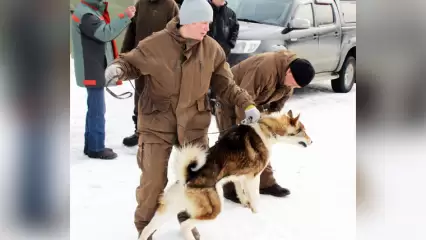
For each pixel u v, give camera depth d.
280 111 3.80
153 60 2.88
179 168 2.92
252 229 3.49
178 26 2.91
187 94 2.98
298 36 7.61
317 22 8.16
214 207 3.03
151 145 3.02
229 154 3.18
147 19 5.00
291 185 4.38
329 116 7.16
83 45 4.53
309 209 3.86
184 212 3.19
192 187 2.95
